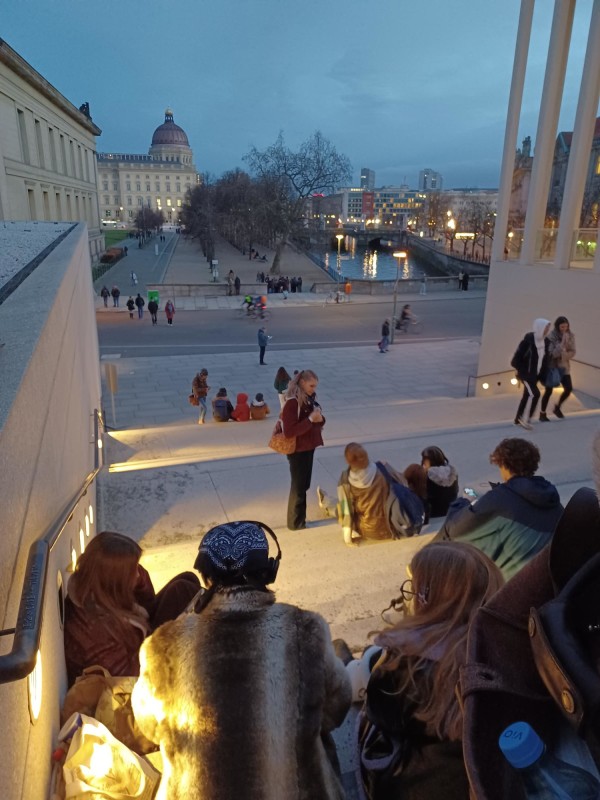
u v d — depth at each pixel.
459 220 98.44
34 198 39.69
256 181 63.84
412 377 21.94
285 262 69.12
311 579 4.40
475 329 30.58
